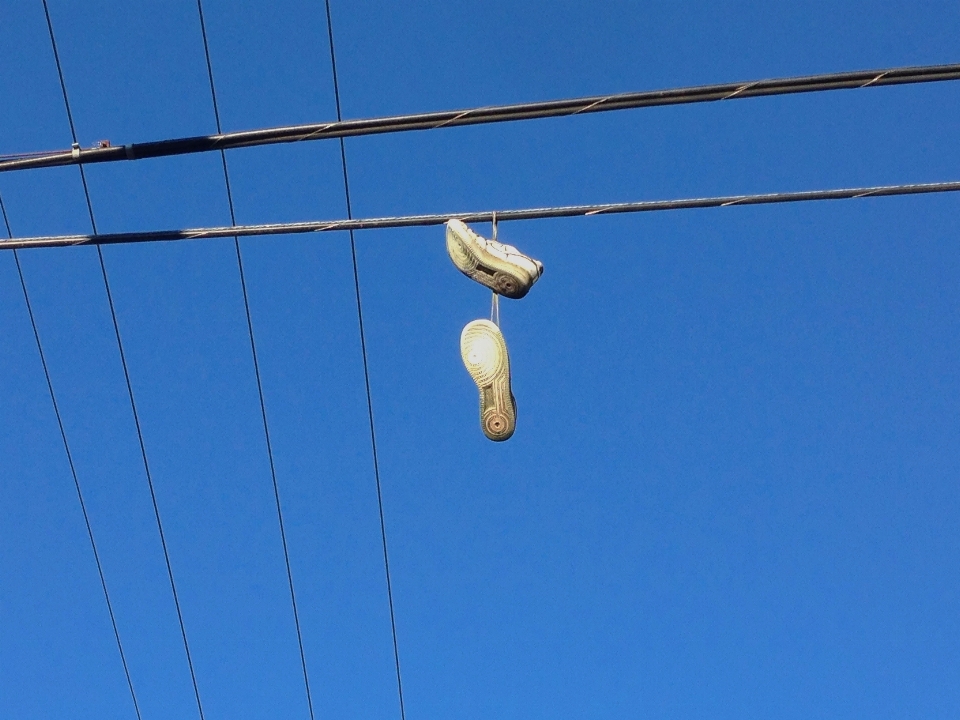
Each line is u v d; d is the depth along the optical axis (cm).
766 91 582
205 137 657
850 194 614
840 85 578
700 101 596
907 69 569
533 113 617
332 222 671
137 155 663
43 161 672
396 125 633
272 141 651
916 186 607
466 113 620
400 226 662
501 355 670
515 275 647
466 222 653
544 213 645
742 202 623
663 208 629
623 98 597
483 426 682
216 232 688
